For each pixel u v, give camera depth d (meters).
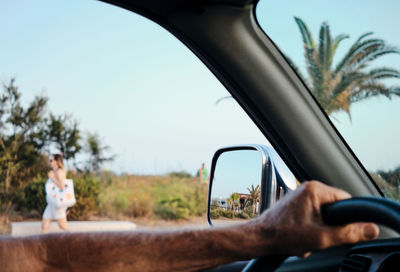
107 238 0.51
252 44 1.62
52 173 9.95
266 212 0.49
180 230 0.50
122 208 15.57
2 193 14.47
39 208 14.53
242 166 1.67
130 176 16.67
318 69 12.88
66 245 0.51
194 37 1.67
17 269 0.49
